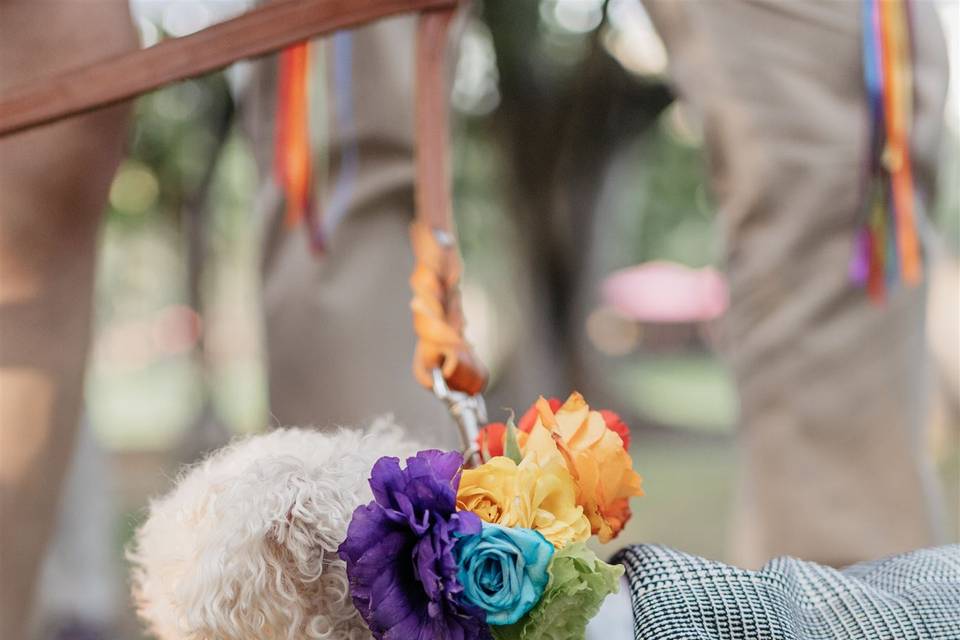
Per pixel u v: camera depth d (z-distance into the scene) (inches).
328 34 54.6
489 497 32.6
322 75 84.4
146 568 40.5
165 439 465.4
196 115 291.3
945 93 77.4
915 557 39.7
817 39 75.3
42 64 68.8
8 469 68.7
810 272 75.6
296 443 37.9
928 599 36.3
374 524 30.4
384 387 82.4
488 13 289.4
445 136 51.4
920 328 77.0
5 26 68.3
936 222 79.4
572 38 298.2
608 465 34.3
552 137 304.3
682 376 812.6
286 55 82.8
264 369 87.6
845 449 75.3
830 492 74.8
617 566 31.4
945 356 258.5
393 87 84.1
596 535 35.1
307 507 32.0
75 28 69.1
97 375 759.7
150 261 759.1
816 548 74.6
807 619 35.7
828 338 75.3
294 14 54.7
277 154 82.8
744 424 78.0
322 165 85.2
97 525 126.1
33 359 69.2
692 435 419.8
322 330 83.3
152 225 358.3
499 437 37.6
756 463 77.0
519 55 294.2
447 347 45.1
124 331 994.7
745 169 76.2
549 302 326.0
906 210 74.5
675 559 35.3
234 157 361.7
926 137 75.9
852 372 75.2
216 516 33.0
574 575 30.9
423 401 82.8
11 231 68.7
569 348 328.8
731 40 76.0
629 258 541.3
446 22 52.2
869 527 74.4
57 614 121.6
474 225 368.2
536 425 34.5
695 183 422.3
